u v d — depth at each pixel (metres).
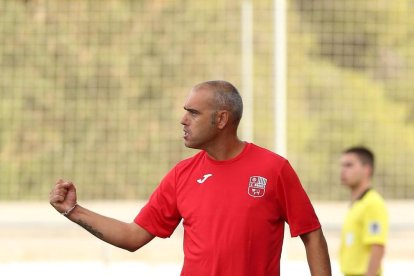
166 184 17.66
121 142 65.50
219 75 70.88
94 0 68.56
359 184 26.23
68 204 17.50
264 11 70.62
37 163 63.69
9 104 64.94
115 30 69.00
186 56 70.50
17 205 62.62
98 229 17.61
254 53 69.62
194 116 17.27
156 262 47.34
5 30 66.56
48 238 53.56
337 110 72.19
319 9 73.25
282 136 37.03
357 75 73.38
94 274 43.47
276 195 16.98
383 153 71.31
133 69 68.94
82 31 68.25
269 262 16.97
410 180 69.75
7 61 66.06
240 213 16.80
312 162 69.69
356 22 73.44
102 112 66.12
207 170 17.23
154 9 70.44
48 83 66.19
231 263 16.72
